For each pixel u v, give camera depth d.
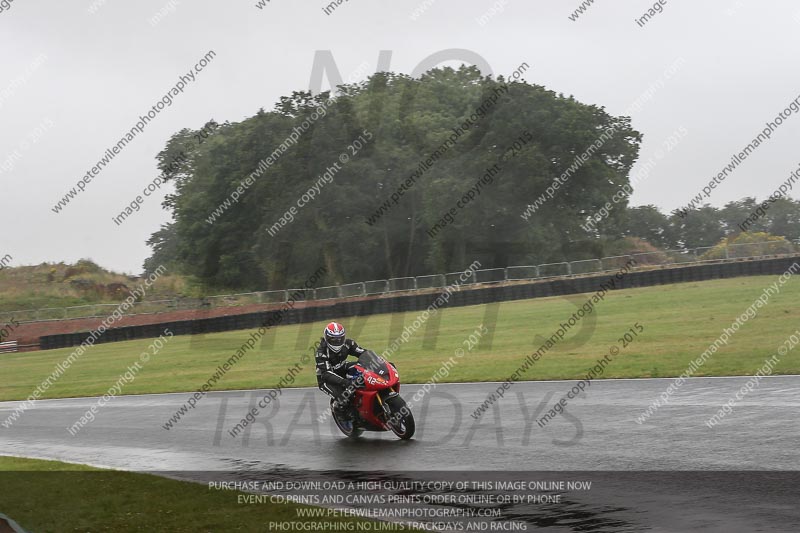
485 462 22.55
